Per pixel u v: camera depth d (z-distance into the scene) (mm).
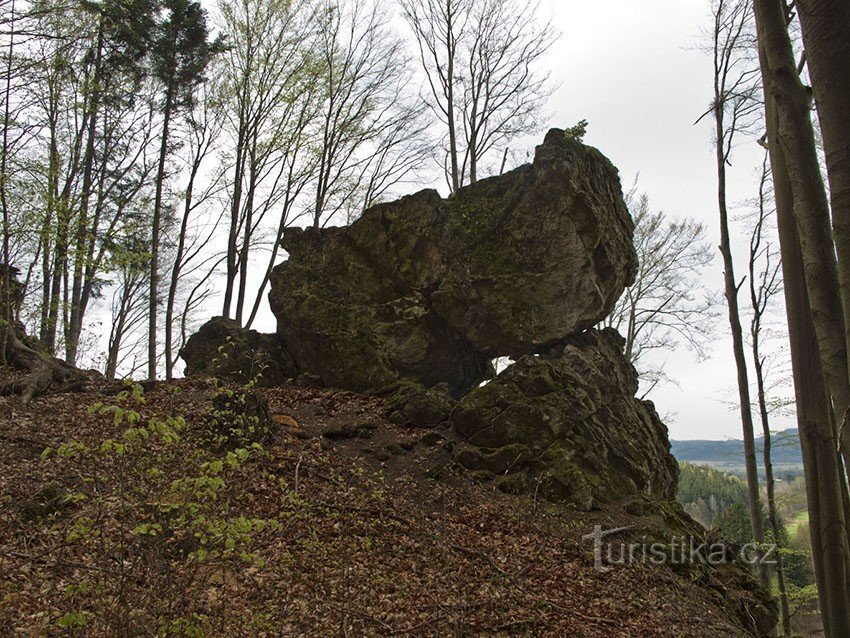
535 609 7855
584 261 13828
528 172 14547
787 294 4348
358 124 22531
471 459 11789
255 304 20953
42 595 5660
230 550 5082
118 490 5461
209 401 12305
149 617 4840
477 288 14297
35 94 13859
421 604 7395
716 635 8648
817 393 4227
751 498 15195
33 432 9672
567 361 13383
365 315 15445
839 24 2744
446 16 23641
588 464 11922
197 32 20328
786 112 3672
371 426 12695
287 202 22062
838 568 4082
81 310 21297
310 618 6422
